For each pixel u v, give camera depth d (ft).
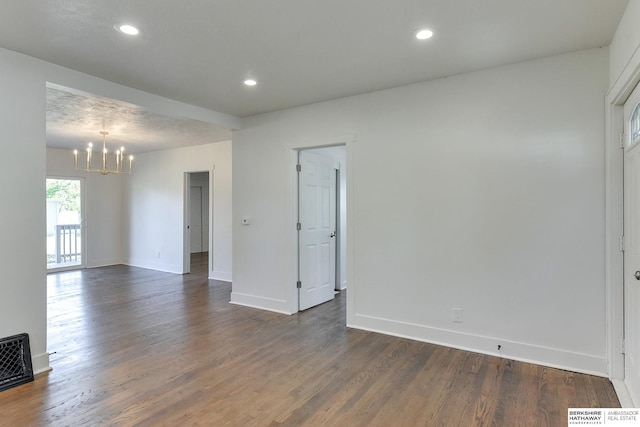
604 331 8.83
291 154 14.12
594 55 8.87
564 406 7.52
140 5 6.97
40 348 9.21
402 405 7.63
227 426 6.89
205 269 24.94
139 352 10.42
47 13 7.22
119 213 26.73
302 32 8.07
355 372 9.14
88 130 17.43
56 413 7.31
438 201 10.94
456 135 10.64
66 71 9.93
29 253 9.11
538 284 9.57
